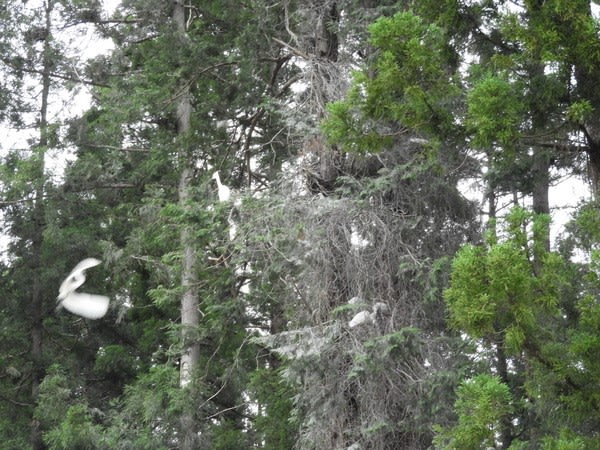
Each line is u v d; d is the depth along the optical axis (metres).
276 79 20.58
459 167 15.90
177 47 20.83
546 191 19.66
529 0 11.48
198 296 21.05
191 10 23.53
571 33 11.23
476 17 12.16
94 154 24.72
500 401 10.66
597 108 11.43
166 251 21.86
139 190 24.52
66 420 20.48
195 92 21.45
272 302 20.03
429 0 12.36
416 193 16.48
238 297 19.05
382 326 15.77
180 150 21.11
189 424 19.86
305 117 16.91
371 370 15.09
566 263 15.12
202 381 20.27
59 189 24.72
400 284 16.14
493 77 11.55
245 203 16.83
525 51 11.62
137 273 24.69
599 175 11.46
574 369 11.02
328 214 16.20
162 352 22.31
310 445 15.77
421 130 12.65
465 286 10.61
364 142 12.52
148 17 23.27
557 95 11.38
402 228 16.28
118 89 22.34
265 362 23.30
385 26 11.95
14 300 26.09
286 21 18.25
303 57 17.91
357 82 12.27
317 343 15.33
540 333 11.67
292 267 16.72
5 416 25.23
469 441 10.68
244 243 16.92
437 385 15.06
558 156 15.25
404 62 11.94
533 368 11.53
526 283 10.41
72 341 26.45
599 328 11.12
